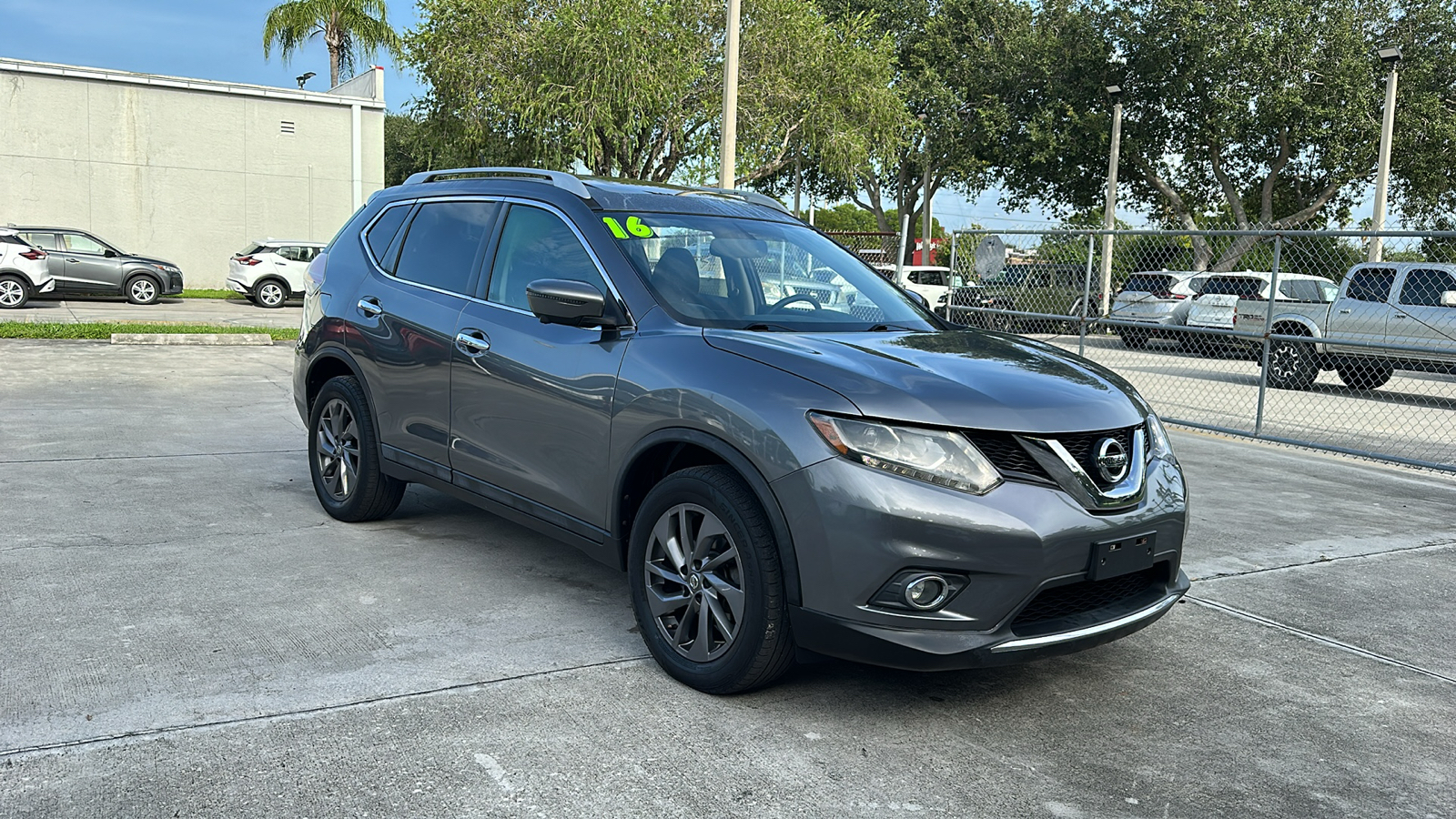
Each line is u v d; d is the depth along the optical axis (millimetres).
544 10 20141
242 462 6594
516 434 4102
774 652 3234
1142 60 30328
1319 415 12086
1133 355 17391
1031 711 3412
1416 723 3439
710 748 3025
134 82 26781
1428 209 31438
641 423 3539
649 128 20281
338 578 4383
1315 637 4246
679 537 3514
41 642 3539
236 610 3943
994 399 3207
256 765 2783
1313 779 3020
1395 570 5285
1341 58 28375
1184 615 4477
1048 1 33219
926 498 2998
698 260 4078
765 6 20516
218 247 28312
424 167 26922
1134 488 3312
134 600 4004
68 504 5383
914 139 33594
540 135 19594
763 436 3176
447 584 4359
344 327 5137
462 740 2988
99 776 2688
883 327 4090
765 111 20875
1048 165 32375
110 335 13977
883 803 2764
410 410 4711
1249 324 17172
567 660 3617
